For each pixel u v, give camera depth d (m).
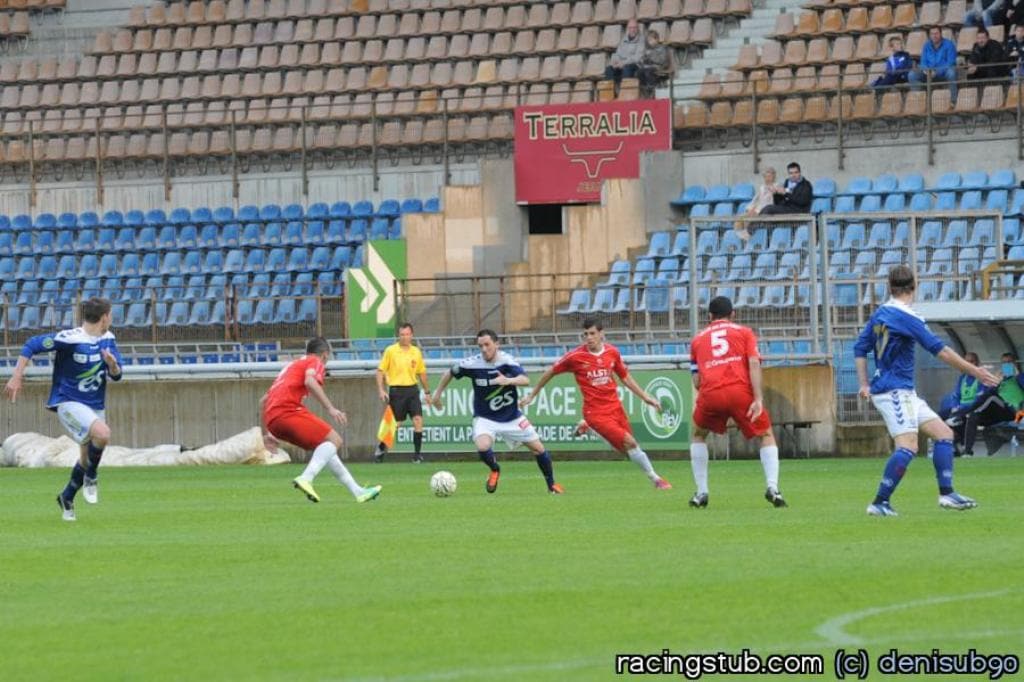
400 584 29.70
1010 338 71.25
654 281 89.94
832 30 104.56
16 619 26.84
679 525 39.56
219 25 123.81
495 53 114.12
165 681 21.64
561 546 35.31
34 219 113.94
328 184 108.00
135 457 81.75
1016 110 93.38
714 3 110.69
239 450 80.44
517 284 96.38
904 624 24.39
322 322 93.00
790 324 73.94
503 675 21.42
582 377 54.69
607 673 21.48
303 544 37.16
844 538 35.47
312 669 22.14
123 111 120.81
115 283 108.00
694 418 44.97
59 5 129.38
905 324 39.69
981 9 101.06
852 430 73.75
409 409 76.12
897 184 93.69
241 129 113.50
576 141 99.12
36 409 87.38
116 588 30.27
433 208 104.62
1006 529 36.66
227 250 106.94
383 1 120.81
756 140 97.06
